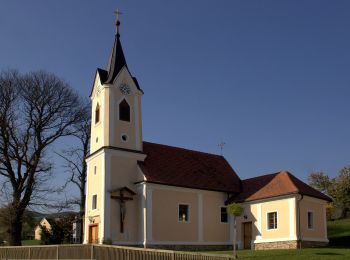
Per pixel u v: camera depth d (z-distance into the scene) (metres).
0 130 45.38
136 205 40.09
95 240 38.94
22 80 47.62
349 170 71.88
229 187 45.38
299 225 38.59
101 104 42.31
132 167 41.09
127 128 42.16
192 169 45.09
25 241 67.38
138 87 43.97
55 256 26.53
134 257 22.84
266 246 40.09
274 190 41.00
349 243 42.19
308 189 41.62
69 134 50.81
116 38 45.06
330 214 69.56
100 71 43.34
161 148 45.38
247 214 42.66
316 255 27.06
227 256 22.06
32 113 47.91
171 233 40.00
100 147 40.97
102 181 39.22
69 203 50.25
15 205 45.38
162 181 40.44
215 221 43.34
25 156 46.72
